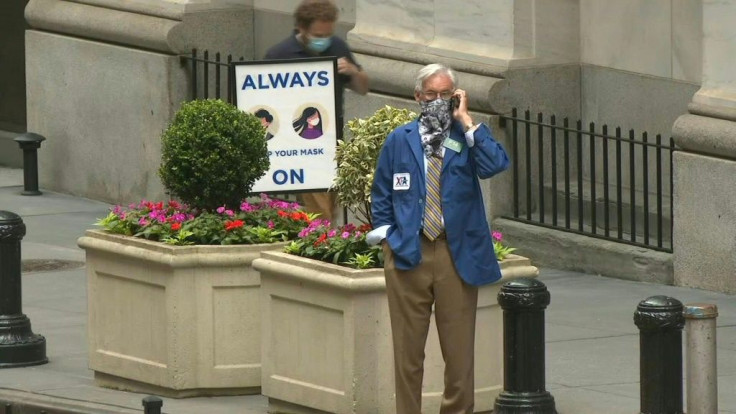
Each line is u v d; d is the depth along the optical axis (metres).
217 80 44.50
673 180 35.50
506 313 23.91
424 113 22.77
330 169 33.03
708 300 34.09
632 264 36.50
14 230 30.03
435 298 23.03
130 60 46.41
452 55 40.06
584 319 32.75
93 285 28.23
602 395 26.42
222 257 26.69
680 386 22.27
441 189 22.72
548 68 39.69
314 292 24.67
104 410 26.20
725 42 34.59
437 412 24.41
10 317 30.09
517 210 39.22
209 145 27.33
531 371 23.83
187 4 45.50
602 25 39.56
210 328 26.94
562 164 39.97
